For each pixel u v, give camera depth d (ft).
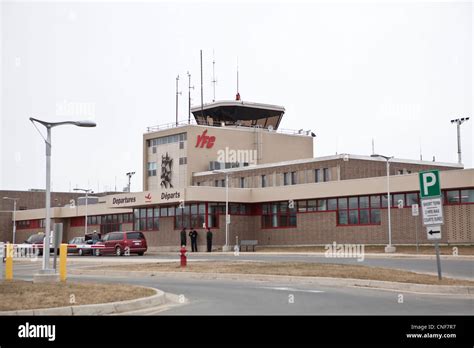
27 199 347.15
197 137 249.75
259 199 187.83
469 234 142.20
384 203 158.61
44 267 71.82
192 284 74.33
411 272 76.13
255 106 274.98
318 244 172.86
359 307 49.24
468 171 140.77
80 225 259.19
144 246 168.45
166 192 186.80
